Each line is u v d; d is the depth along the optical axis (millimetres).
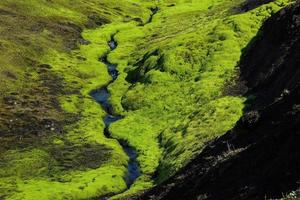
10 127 116062
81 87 148500
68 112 127500
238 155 39594
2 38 168000
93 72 161875
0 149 106312
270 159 33844
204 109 103938
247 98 100562
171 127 107188
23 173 96500
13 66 151375
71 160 101562
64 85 146875
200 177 43406
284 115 41938
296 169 28656
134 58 166875
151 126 114188
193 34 150875
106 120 125812
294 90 45094
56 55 171000
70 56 174875
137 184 88625
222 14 176375
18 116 121625
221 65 125000
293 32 107688
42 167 98812
